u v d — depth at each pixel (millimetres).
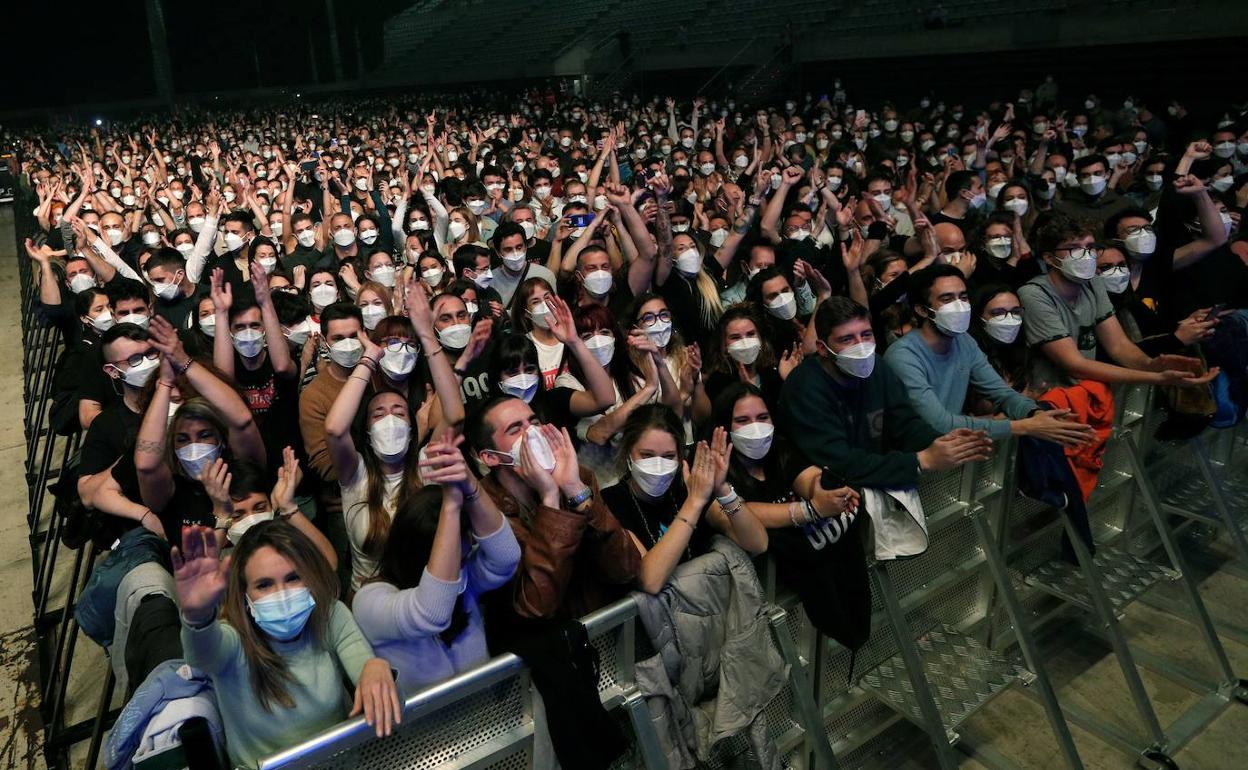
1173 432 4383
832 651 3264
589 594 2656
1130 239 5027
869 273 5504
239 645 2172
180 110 45562
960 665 3445
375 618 2350
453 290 5020
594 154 16219
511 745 2354
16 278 14859
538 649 2334
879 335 4973
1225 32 17094
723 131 14578
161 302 6531
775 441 3404
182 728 1961
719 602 2732
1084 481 3914
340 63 49969
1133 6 18688
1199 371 3980
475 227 8203
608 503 2955
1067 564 4078
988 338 4199
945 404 3758
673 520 2768
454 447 2223
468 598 2461
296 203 11039
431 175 10781
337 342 3928
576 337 3795
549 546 2391
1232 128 11383
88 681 4367
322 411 3896
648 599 2561
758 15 28672
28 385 7957
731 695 2742
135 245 8961
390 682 2145
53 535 5039
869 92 23484
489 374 3793
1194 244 5305
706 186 10867
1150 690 4039
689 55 28734
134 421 3902
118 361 3840
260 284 4434
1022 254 5988
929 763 3627
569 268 6180
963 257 5672
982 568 3705
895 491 3137
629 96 29469
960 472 3521
